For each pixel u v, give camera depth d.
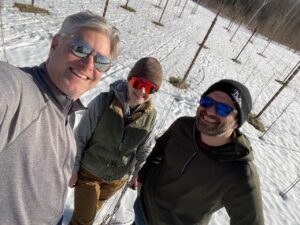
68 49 1.12
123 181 2.44
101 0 16.91
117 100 1.96
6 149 0.99
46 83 1.12
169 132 2.15
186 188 1.87
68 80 1.13
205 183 1.76
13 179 1.03
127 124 2.01
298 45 20.42
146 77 1.83
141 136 2.05
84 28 1.13
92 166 2.15
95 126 2.01
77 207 2.32
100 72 1.21
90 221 2.35
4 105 0.90
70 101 1.19
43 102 1.09
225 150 1.68
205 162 1.75
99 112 1.97
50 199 1.21
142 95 1.88
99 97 1.98
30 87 1.03
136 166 2.43
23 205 1.09
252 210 1.61
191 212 1.91
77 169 2.14
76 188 2.29
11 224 1.07
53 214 1.28
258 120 9.56
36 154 1.07
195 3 43.06
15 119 0.97
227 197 1.71
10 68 1.00
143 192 2.27
